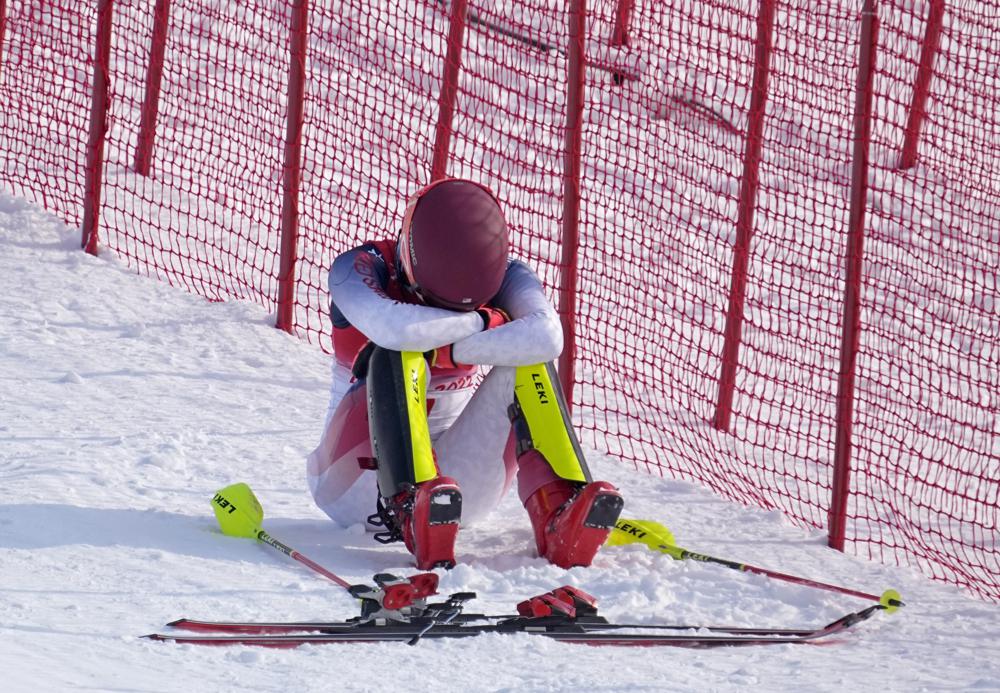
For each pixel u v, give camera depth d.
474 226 14.94
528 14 45.81
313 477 16.02
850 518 19.47
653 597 14.08
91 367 21.73
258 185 30.61
